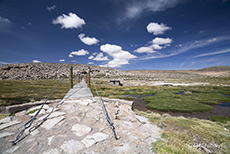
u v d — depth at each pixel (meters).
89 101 6.64
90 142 2.88
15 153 2.39
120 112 5.53
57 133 3.24
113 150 2.62
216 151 3.78
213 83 55.44
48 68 80.44
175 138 3.58
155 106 15.51
